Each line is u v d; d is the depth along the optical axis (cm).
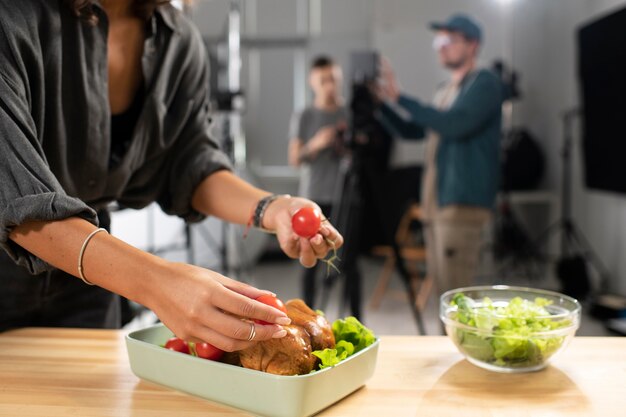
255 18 673
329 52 674
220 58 434
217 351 90
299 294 482
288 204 115
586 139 451
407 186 501
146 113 121
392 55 645
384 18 648
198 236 504
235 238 523
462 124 292
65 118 110
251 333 76
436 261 324
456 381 95
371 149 312
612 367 100
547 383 94
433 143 324
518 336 94
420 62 643
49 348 109
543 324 96
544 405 86
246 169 565
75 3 103
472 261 313
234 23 471
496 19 622
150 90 121
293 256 114
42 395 89
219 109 420
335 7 665
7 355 105
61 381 94
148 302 80
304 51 677
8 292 125
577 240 486
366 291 483
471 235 309
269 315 76
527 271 527
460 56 318
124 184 127
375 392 91
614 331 351
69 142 112
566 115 498
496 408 85
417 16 642
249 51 679
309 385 80
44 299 129
